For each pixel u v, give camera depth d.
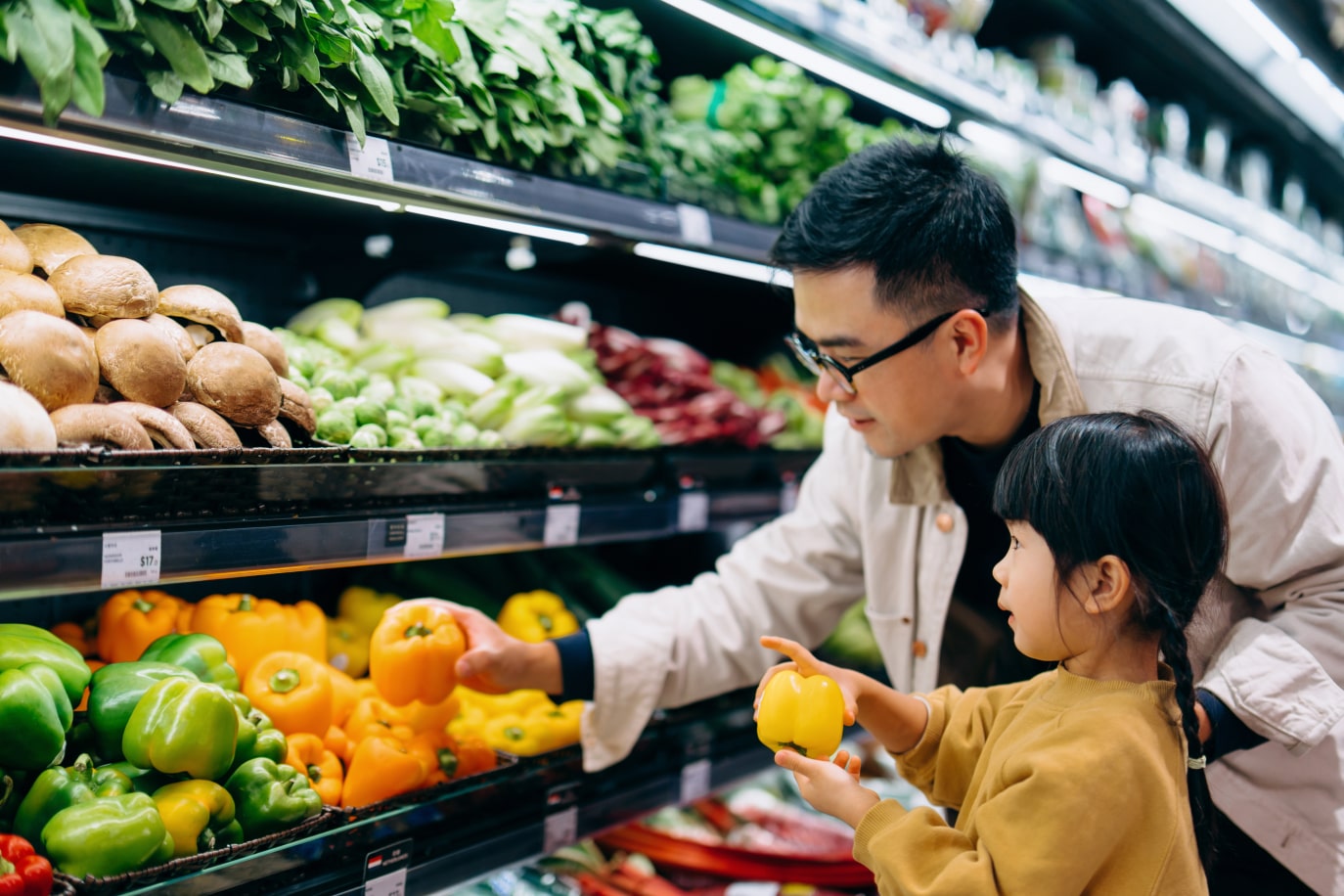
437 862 1.52
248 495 1.31
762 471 2.42
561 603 2.30
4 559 1.07
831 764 1.24
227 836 1.31
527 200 1.68
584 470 1.90
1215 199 3.94
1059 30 3.53
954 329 1.43
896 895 1.12
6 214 1.78
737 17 2.14
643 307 3.11
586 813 1.78
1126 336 1.64
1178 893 1.10
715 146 2.51
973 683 1.92
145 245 1.99
